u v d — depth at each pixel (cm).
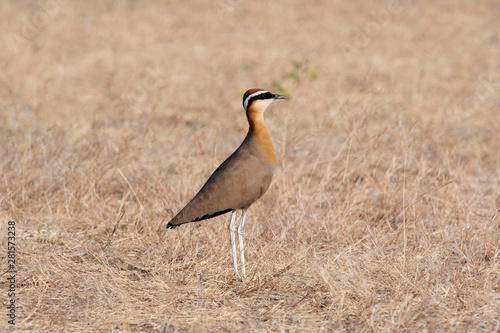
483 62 3672
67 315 1125
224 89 3053
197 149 2092
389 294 1202
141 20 4600
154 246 1454
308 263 1312
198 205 1295
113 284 1251
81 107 2722
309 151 2012
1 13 4647
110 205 1695
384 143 2102
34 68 3228
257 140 1322
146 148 2012
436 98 2812
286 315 1138
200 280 1284
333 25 4594
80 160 1908
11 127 2345
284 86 2980
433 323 1084
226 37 4234
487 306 1145
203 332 1063
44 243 1461
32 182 1742
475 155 2145
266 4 5131
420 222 1544
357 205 1684
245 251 1412
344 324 1101
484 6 5041
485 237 1417
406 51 3894
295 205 1691
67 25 4372
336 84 3064
